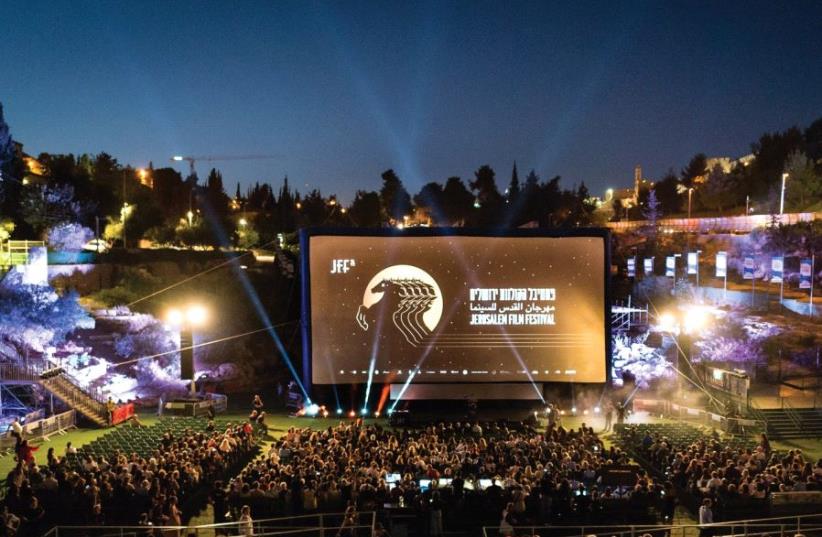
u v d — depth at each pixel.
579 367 40.59
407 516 20.58
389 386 41.03
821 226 69.25
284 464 25.98
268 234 88.31
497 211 109.75
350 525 17.81
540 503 20.75
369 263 40.50
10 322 42.16
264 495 21.00
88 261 60.25
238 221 95.88
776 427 35.28
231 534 20.47
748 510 20.78
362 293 40.53
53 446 31.52
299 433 29.34
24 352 40.66
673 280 63.78
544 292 40.50
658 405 39.56
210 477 24.78
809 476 21.98
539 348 40.62
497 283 40.53
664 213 125.69
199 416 37.97
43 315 44.12
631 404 40.00
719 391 39.66
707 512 19.56
